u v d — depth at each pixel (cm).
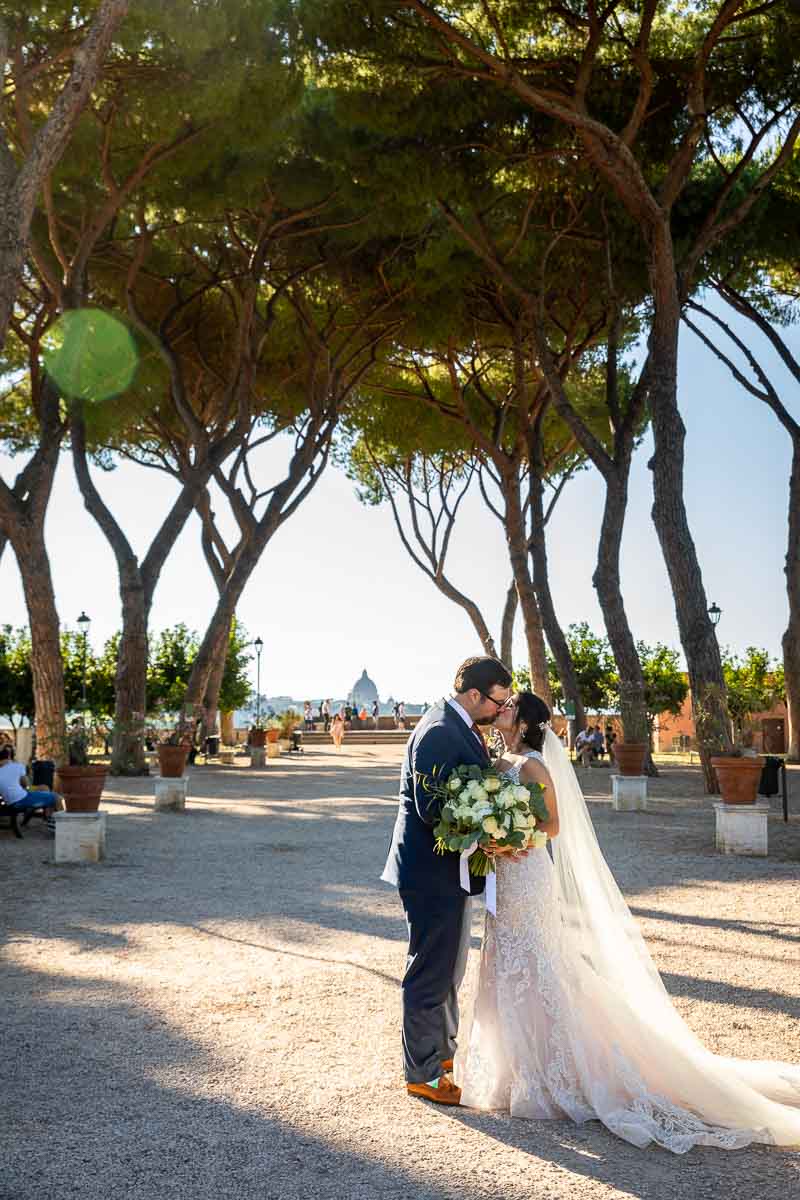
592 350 2614
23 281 2117
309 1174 351
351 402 2867
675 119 1792
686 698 3816
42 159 871
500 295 2302
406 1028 432
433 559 3195
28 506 1769
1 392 2466
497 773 443
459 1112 414
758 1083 427
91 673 3462
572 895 446
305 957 669
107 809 1576
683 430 1705
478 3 1630
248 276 2173
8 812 1262
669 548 1691
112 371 2261
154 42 1482
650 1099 404
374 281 2291
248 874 1002
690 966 641
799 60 1672
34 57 1473
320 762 3012
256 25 1450
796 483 2633
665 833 1286
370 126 1728
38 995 578
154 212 2100
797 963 649
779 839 1243
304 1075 451
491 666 453
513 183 2030
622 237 1969
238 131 1628
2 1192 336
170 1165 358
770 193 2041
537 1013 418
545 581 2508
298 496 2500
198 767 2647
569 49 1738
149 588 2225
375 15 1476
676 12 1808
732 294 2347
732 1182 350
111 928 757
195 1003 562
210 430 2647
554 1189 341
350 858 1102
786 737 3272
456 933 434
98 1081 441
